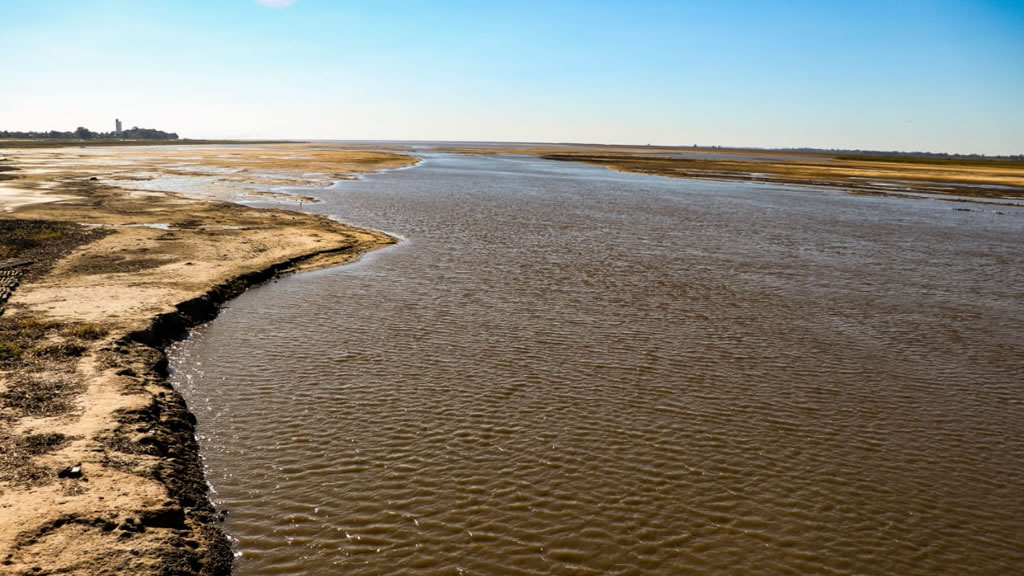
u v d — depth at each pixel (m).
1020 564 13.89
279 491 15.48
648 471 16.72
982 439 18.95
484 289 32.72
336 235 45.09
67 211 49.78
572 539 14.09
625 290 33.28
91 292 27.94
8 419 16.53
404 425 18.67
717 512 15.20
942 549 14.27
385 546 13.68
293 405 19.77
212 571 12.59
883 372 23.47
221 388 20.81
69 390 18.50
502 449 17.53
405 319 27.72
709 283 35.31
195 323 26.61
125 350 21.86
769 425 19.33
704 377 22.53
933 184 110.06
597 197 78.38
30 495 13.38
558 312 29.22
